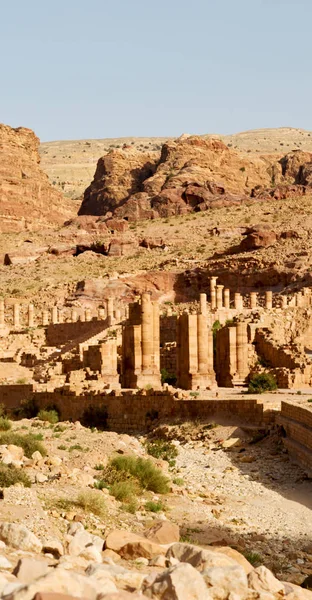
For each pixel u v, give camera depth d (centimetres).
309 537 3425
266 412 5694
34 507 3159
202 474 4706
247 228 17788
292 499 4122
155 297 13675
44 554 2327
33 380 9094
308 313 9238
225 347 8031
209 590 1756
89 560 2267
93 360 8800
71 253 18175
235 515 3775
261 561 3006
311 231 15225
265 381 7300
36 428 6397
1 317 12700
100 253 17750
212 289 11694
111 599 1502
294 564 3002
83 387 7438
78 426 6462
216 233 18075
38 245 18912
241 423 5784
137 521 3384
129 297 13762
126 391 6800
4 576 1706
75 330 11138
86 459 4562
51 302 14012
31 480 3806
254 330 8700
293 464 4825
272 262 13088
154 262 16200
